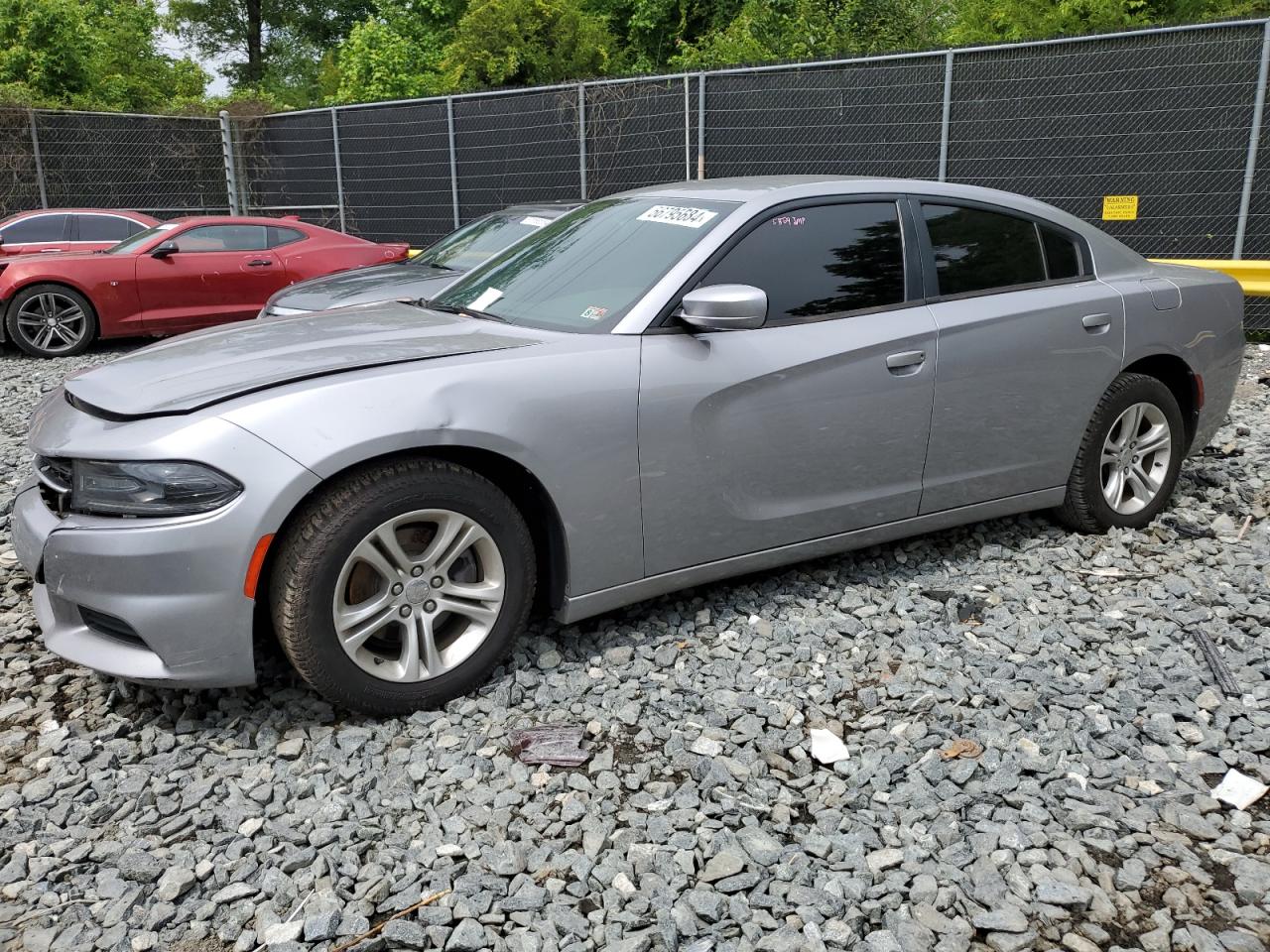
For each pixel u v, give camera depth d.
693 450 3.42
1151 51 9.55
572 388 3.20
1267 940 2.21
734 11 24.83
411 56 26.28
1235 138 9.39
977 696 3.18
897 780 2.83
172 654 2.83
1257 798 2.71
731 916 2.31
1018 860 2.47
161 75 32.75
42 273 10.57
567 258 3.93
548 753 2.93
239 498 2.77
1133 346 4.39
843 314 3.75
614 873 2.44
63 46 23.09
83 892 2.43
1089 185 10.09
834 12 20.38
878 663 3.45
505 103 13.31
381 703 3.05
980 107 10.39
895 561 4.31
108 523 2.83
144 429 2.86
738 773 2.84
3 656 3.60
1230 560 4.25
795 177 4.12
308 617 2.88
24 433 6.88
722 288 3.29
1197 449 4.86
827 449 3.70
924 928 2.26
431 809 2.69
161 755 2.95
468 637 3.21
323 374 3.03
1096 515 4.48
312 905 2.34
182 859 2.51
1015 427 4.14
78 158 15.79
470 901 2.35
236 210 16.48
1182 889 2.37
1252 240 9.51
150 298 11.05
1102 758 2.90
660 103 12.18
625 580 3.42
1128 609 3.82
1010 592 3.98
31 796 2.77
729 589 4.02
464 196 14.08
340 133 15.12
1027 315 4.09
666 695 3.23
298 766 2.88
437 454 3.09
